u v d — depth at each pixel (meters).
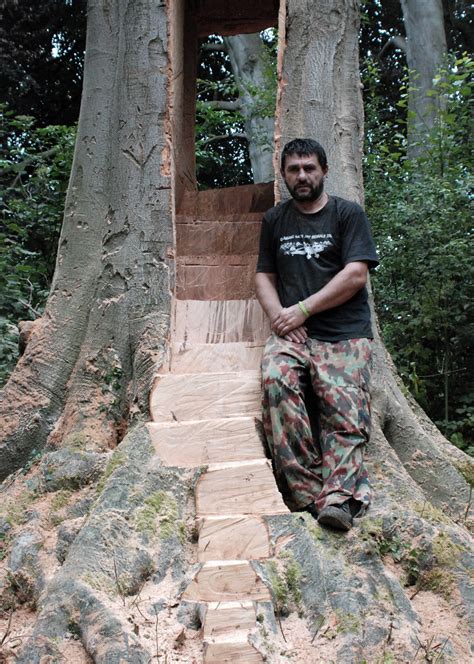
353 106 5.15
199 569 3.42
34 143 11.48
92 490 4.21
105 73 5.25
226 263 5.40
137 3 5.15
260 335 4.78
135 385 4.55
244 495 3.78
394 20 17.47
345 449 3.95
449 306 7.50
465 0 17.41
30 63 16.16
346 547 3.69
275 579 3.47
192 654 3.16
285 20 5.12
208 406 4.23
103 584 3.44
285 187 4.89
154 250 4.82
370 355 4.21
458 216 7.56
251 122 14.38
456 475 4.58
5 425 4.77
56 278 5.07
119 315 4.77
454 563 3.74
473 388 7.55
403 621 3.44
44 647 3.24
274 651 3.19
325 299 4.14
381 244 7.80
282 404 4.00
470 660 3.39
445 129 8.57
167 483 3.91
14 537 4.12
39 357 4.88
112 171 5.05
